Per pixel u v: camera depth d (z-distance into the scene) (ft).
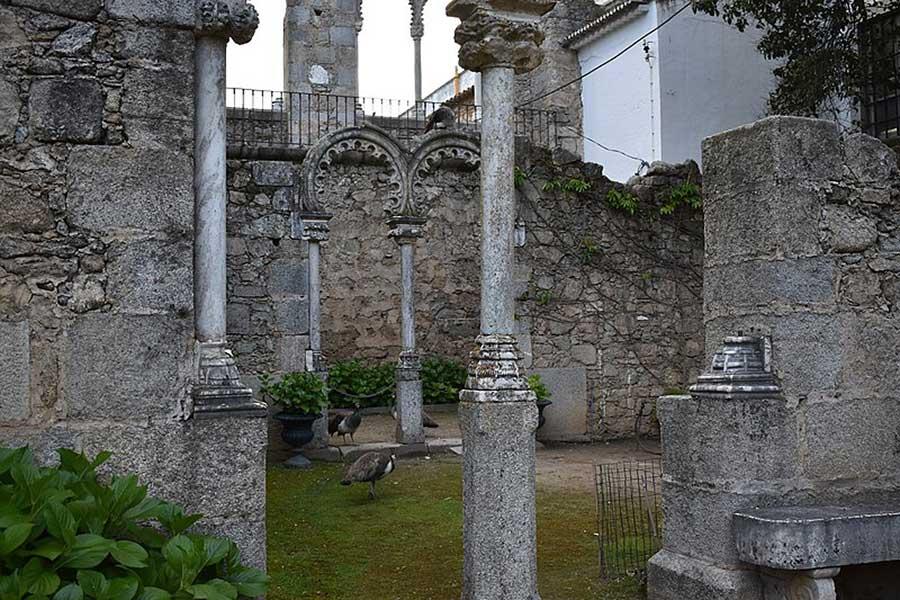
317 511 22.71
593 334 35.94
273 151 31.96
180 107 11.38
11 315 10.61
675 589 14.38
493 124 14.46
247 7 11.71
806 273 13.99
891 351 14.71
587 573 16.93
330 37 51.67
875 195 14.79
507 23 14.37
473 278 44.34
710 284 15.06
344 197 43.21
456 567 17.43
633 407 36.32
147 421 10.96
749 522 12.96
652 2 44.27
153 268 11.13
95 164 10.97
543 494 24.90
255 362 30.94
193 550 9.32
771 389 13.78
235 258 30.96
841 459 14.16
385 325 43.68
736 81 45.14
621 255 36.52
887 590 14.60
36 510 8.83
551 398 35.09
